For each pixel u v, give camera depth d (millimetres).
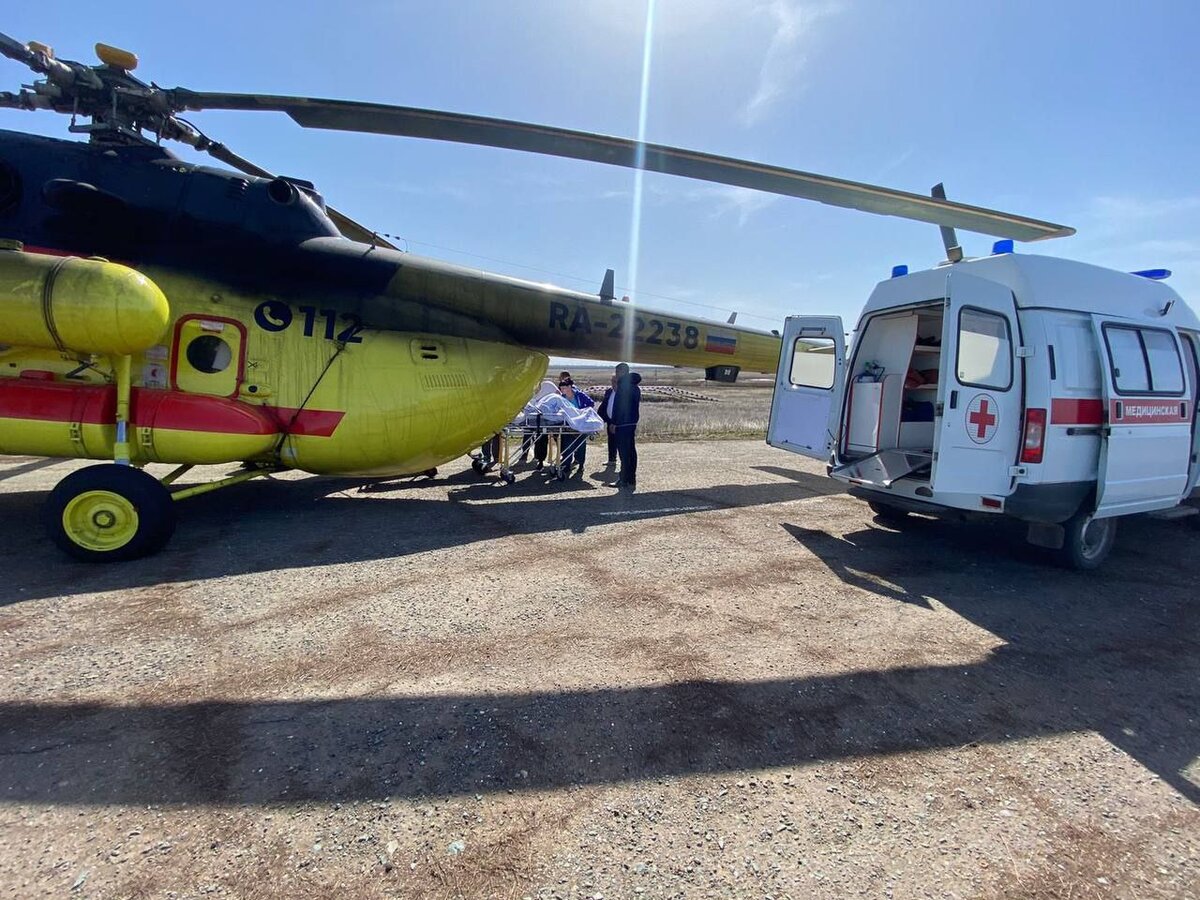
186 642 2906
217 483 4805
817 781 2008
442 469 8562
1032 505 4160
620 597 3682
